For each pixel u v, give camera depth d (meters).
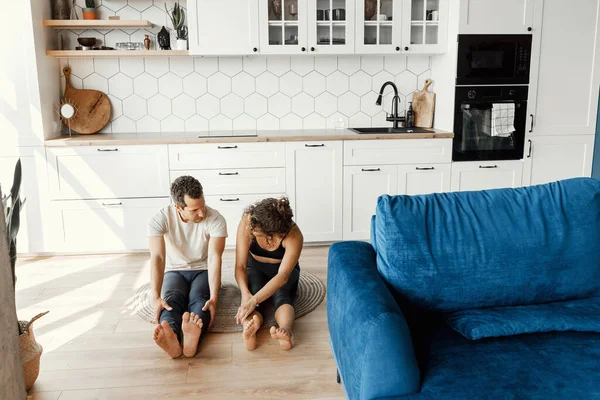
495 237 1.99
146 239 4.12
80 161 3.98
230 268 3.72
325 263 3.88
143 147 3.99
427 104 4.58
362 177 4.20
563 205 2.07
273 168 4.11
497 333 1.79
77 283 3.53
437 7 4.29
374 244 2.21
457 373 1.60
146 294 3.30
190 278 2.97
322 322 2.90
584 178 2.16
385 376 1.54
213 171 4.07
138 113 4.49
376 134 4.15
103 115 4.43
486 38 4.11
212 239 2.87
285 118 4.62
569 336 1.81
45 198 4.01
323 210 4.22
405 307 1.94
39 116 3.92
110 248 4.12
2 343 1.86
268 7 4.10
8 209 2.24
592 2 4.18
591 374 1.59
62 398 2.22
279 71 4.55
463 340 1.80
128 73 4.43
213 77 4.50
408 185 4.25
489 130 4.25
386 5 4.24
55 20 4.03
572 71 4.26
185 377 2.37
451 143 4.23
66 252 4.13
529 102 4.25
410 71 4.65
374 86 4.65
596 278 2.02
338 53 4.22
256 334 2.76
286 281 2.75
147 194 4.06
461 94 4.16
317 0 4.15
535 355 1.69
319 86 4.61
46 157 3.96
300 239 2.79
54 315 3.03
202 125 4.57
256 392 2.25
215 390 2.27
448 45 4.26
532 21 4.14
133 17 4.35
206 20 4.07
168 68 4.45
